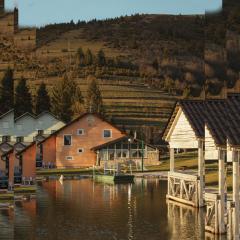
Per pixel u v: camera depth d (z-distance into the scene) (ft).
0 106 422.82
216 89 200.95
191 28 610.65
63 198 159.63
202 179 137.28
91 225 115.55
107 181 217.15
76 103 429.79
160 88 549.13
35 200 154.81
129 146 285.64
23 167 172.24
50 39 631.15
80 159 307.78
